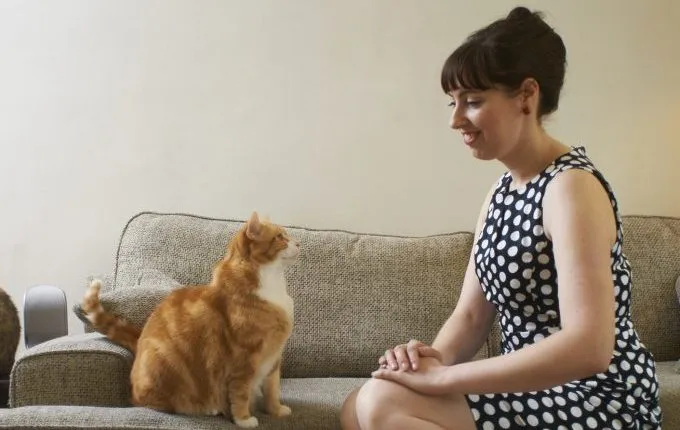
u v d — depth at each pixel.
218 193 2.43
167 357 1.53
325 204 2.47
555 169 1.29
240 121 2.43
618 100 2.56
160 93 2.40
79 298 2.40
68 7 2.37
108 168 2.39
